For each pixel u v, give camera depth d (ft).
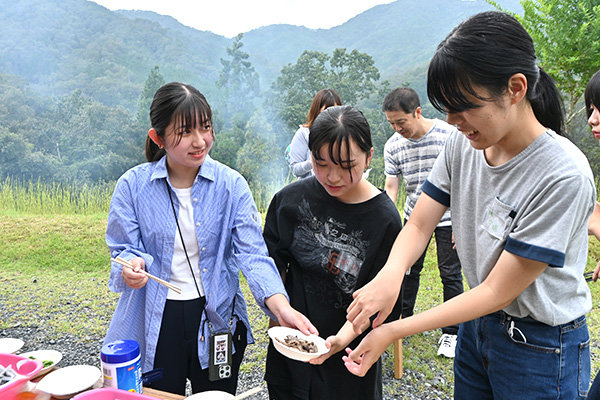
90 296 17.35
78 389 4.90
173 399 5.11
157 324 6.29
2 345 5.89
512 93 3.88
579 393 4.68
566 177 3.99
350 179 5.48
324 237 6.23
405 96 11.62
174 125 5.68
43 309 16.08
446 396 10.52
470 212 4.98
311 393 6.26
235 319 6.73
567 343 4.56
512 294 4.23
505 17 3.90
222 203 6.52
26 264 20.86
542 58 19.77
